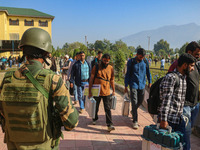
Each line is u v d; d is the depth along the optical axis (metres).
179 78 2.72
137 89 4.93
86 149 3.73
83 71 6.12
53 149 1.72
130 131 4.68
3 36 44.16
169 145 2.46
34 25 49.06
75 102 7.32
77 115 1.72
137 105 4.99
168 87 2.66
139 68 4.88
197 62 3.20
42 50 1.70
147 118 5.64
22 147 1.59
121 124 5.17
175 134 2.53
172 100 2.74
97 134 4.48
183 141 2.66
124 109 5.27
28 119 1.54
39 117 1.56
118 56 14.86
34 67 1.63
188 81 2.90
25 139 1.58
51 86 1.60
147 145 2.74
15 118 1.57
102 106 7.06
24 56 1.74
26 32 1.70
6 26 46.69
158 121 2.84
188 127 2.81
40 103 1.55
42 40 1.70
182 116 2.79
